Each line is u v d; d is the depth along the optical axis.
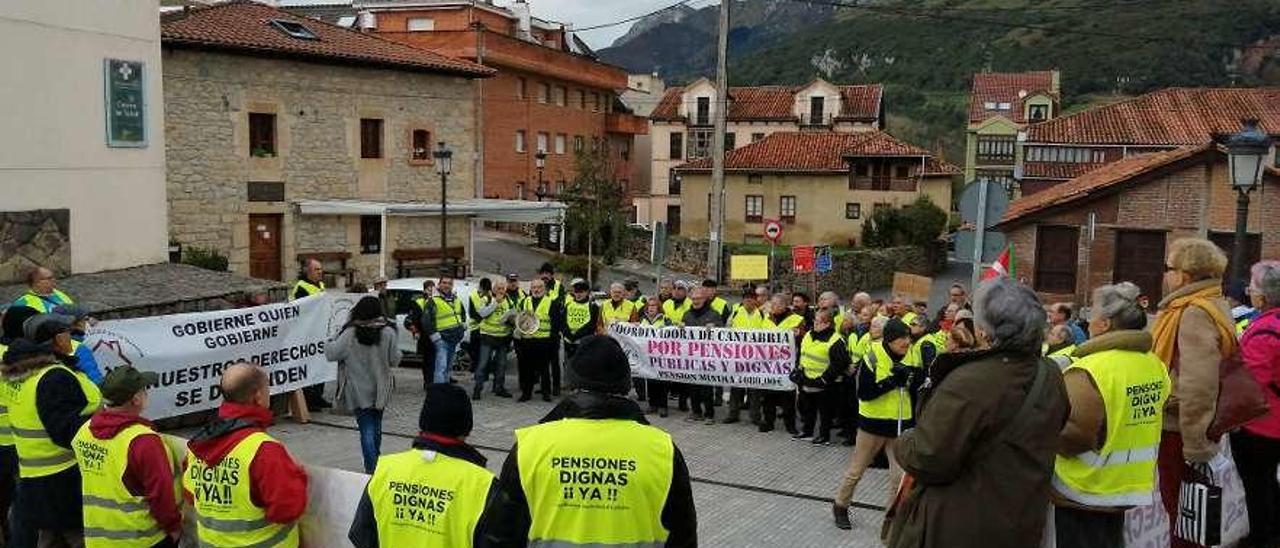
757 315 14.95
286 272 31.20
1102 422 4.68
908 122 104.44
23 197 14.70
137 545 5.91
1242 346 6.61
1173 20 83.75
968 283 48.78
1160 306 5.75
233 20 31.48
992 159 73.44
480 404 15.15
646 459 4.31
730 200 58.62
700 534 9.02
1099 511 4.79
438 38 52.22
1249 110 43.06
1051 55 91.44
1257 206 26.14
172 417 12.43
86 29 15.63
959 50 113.56
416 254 34.66
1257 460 6.66
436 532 4.82
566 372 4.71
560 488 4.26
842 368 12.41
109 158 16.17
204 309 14.82
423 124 34.88
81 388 6.68
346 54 31.73
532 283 15.68
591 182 45.28
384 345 10.45
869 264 47.88
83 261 15.73
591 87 63.94
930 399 4.19
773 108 71.25
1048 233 28.69
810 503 10.09
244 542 5.40
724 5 24.52
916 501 4.36
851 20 140.75
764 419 13.88
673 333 14.37
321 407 14.43
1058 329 9.65
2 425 7.46
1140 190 27.33
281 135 30.77
